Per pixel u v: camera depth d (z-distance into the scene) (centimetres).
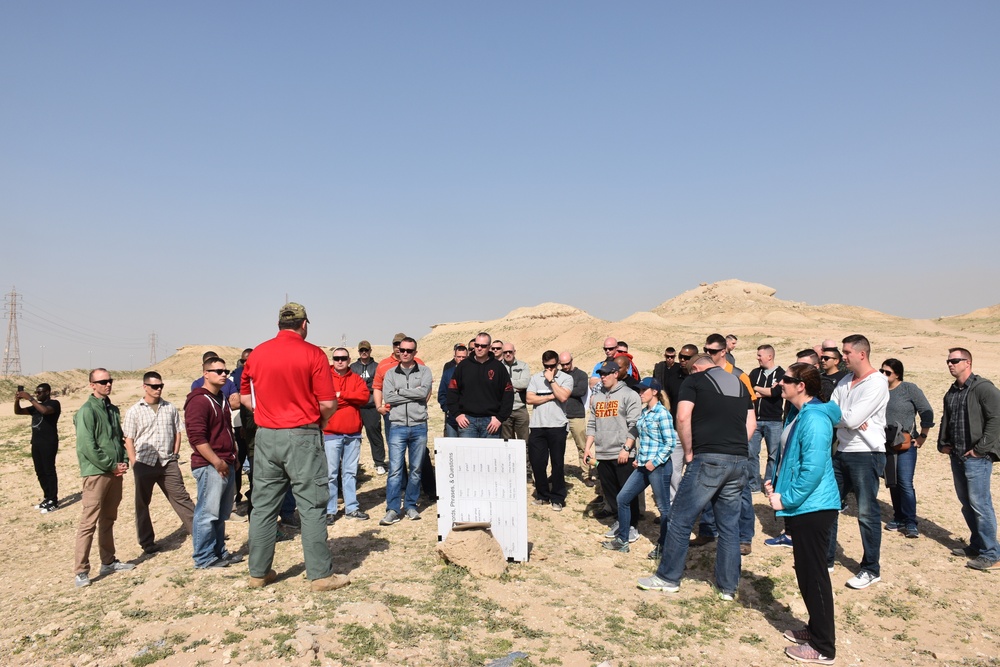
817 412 510
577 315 8894
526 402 995
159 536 841
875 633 551
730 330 5953
